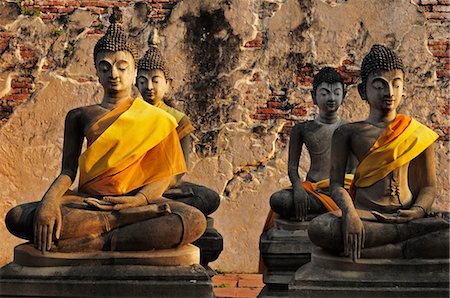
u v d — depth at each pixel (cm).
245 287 987
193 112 1134
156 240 571
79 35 1148
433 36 1134
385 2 1138
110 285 557
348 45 1138
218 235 834
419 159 618
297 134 887
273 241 816
